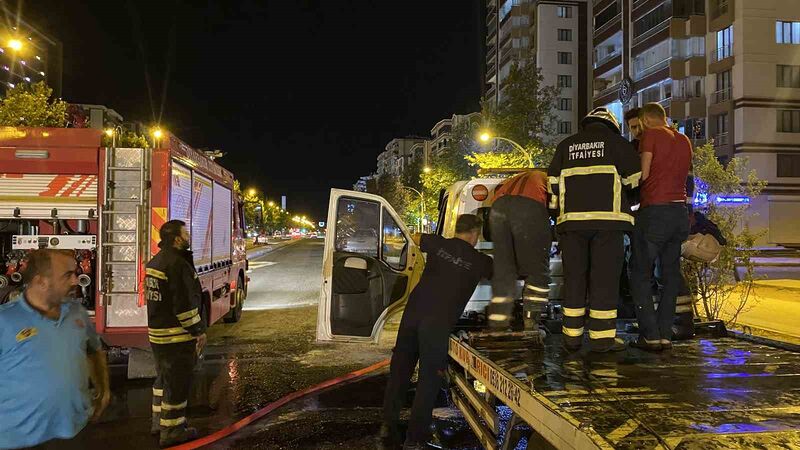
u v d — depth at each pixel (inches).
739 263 335.3
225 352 368.8
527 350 178.4
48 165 274.7
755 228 1549.0
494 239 197.3
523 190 197.2
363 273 251.6
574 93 2440.9
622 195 170.4
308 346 387.2
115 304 274.4
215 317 383.6
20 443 113.0
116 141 284.5
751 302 501.4
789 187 1557.6
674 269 180.7
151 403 259.0
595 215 168.2
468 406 187.9
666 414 112.4
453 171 1518.2
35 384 112.8
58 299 118.5
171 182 283.4
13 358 112.6
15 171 275.6
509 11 2662.4
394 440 199.8
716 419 109.7
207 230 366.3
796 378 142.3
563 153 177.9
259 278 924.6
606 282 169.8
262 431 222.8
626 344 184.4
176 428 206.7
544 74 2420.0
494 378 153.9
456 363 208.5
